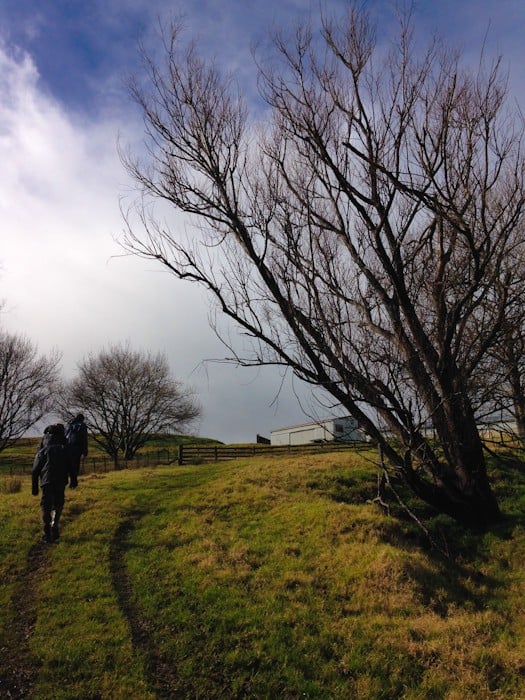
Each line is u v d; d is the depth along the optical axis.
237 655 7.65
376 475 19.47
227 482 19.11
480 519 14.56
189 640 7.96
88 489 17.30
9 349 46.16
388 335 12.46
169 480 20.38
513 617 10.23
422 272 13.30
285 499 16.89
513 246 11.92
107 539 12.13
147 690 6.67
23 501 14.82
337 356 11.98
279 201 11.85
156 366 53.22
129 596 9.40
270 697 6.91
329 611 9.43
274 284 11.30
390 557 11.73
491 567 12.98
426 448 13.28
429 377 12.73
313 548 12.55
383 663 7.83
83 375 51.47
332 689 7.18
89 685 6.64
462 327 12.66
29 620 8.20
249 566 11.14
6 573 9.83
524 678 7.87
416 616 9.66
